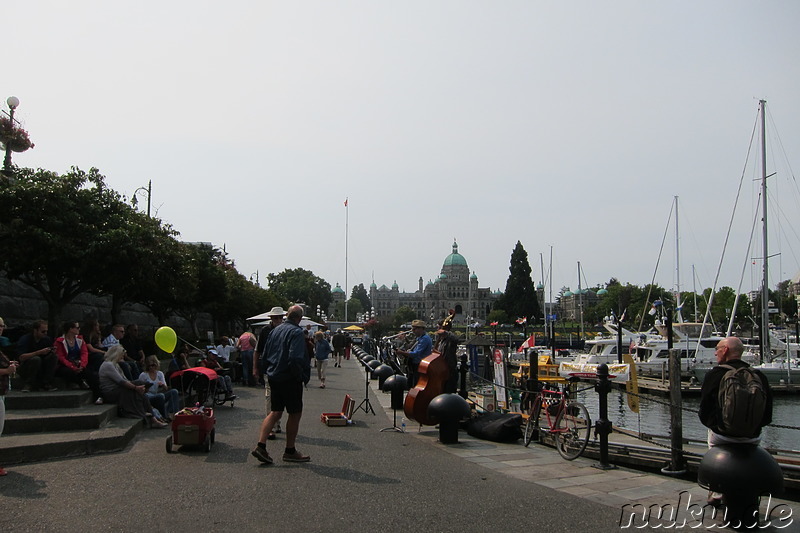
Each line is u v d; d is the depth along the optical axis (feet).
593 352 166.71
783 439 67.67
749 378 20.67
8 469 25.94
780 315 322.55
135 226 60.90
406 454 31.91
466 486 24.89
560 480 26.78
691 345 156.35
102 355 41.78
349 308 645.92
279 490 23.21
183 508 20.62
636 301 437.58
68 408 35.24
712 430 21.76
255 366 37.06
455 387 40.47
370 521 19.72
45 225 54.60
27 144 65.41
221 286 117.70
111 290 63.98
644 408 96.58
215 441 33.58
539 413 37.35
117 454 29.50
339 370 109.29
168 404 42.19
